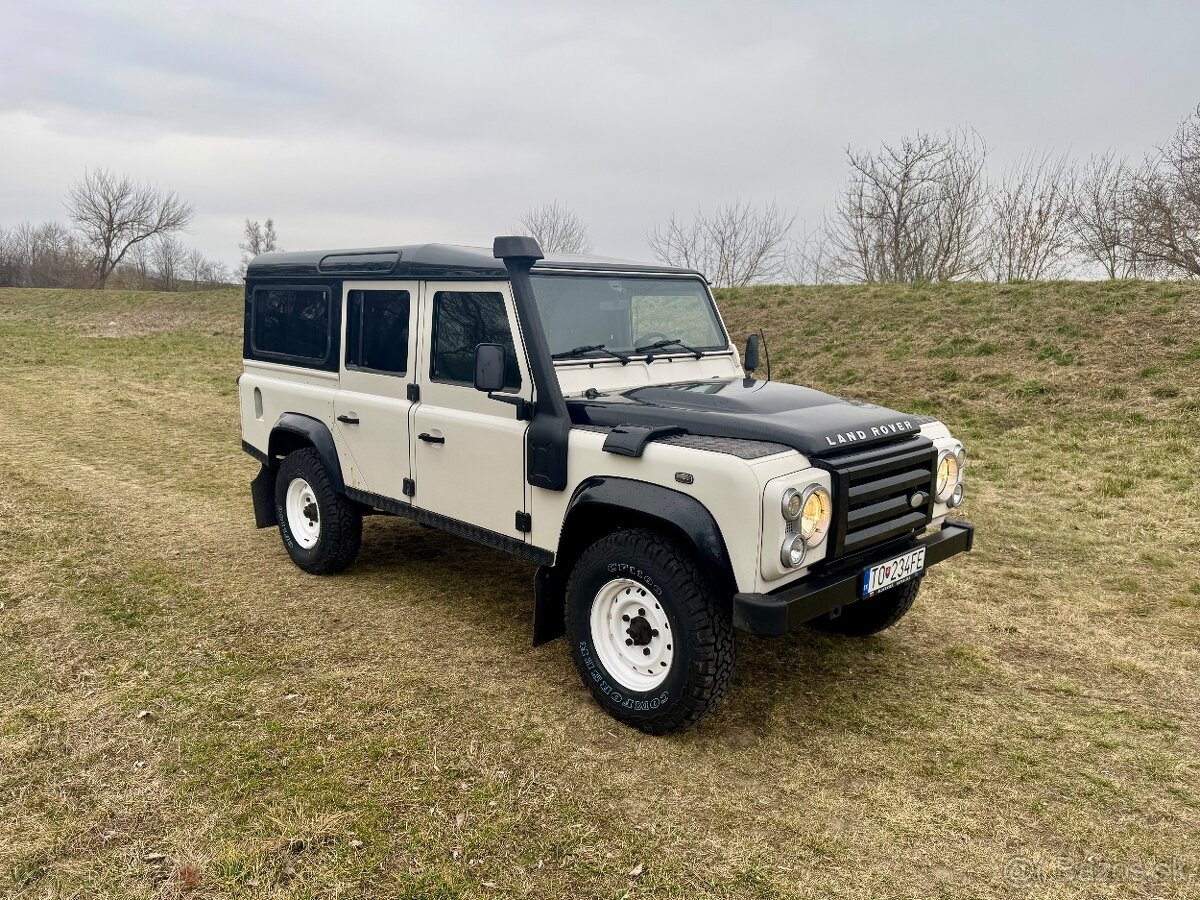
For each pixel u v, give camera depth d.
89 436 10.40
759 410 3.63
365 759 3.32
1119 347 11.80
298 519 5.59
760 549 3.08
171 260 64.69
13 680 3.95
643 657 3.58
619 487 3.46
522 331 3.86
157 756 3.32
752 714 3.76
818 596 3.19
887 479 3.54
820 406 3.84
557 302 4.06
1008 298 14.83
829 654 4.43
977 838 2.92
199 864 2.71
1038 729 3.66
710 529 3.15
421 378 4.50
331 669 4.12
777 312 17.06
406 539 6.31
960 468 4.09
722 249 30.14
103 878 2.65
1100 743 3.55
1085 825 2.99
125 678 3.99
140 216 61.44
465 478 4.28
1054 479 8.16
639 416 3.64
